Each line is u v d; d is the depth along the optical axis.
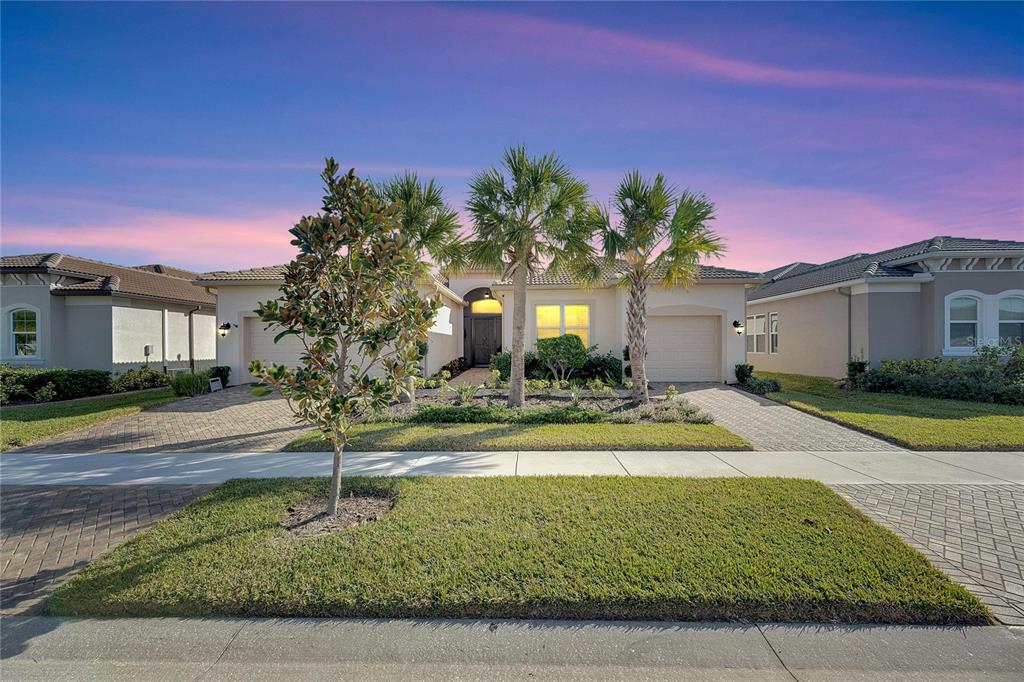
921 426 8.70
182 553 3.95
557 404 11.36
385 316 4.81
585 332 16.58
